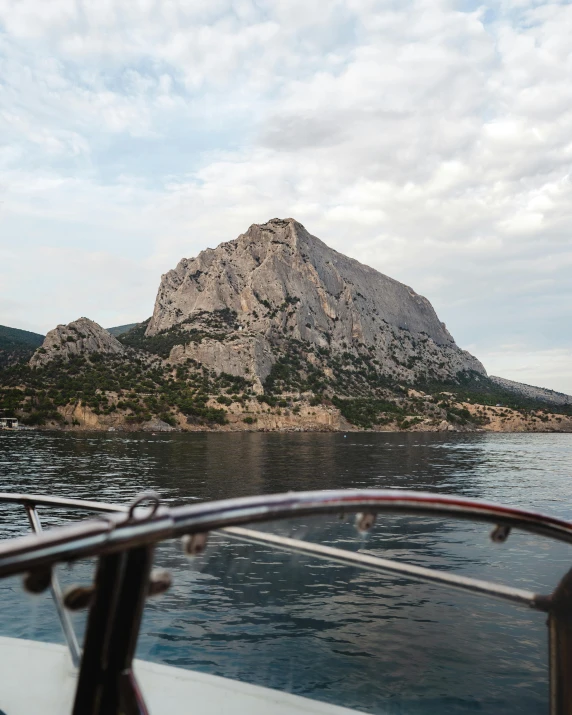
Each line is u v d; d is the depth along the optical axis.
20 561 1.26
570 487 43.69
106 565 1.48
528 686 6.68
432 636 7.62
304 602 8.18
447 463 67.88
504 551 8.77
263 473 51.44
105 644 1.55
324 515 1.76
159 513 1.50
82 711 1.58
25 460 63.50
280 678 6.75
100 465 58.38
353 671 6.89
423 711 6.08
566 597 2.12
